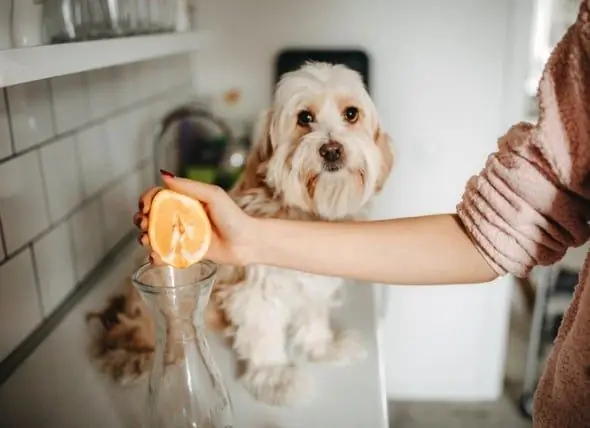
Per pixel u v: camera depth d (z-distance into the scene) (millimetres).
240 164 1421
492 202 641
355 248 675
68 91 1029
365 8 1554
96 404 796
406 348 1881
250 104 1646
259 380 849
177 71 1566
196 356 717
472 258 672
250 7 1575
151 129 1433
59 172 1015
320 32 1582
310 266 683
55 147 997
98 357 892
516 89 1602
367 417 791
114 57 806
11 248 882
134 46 881
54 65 644
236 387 853
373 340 969
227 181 1412
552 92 578
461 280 687
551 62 582
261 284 887
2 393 816
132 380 836
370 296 1106
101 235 1189
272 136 938
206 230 633
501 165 632
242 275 911
